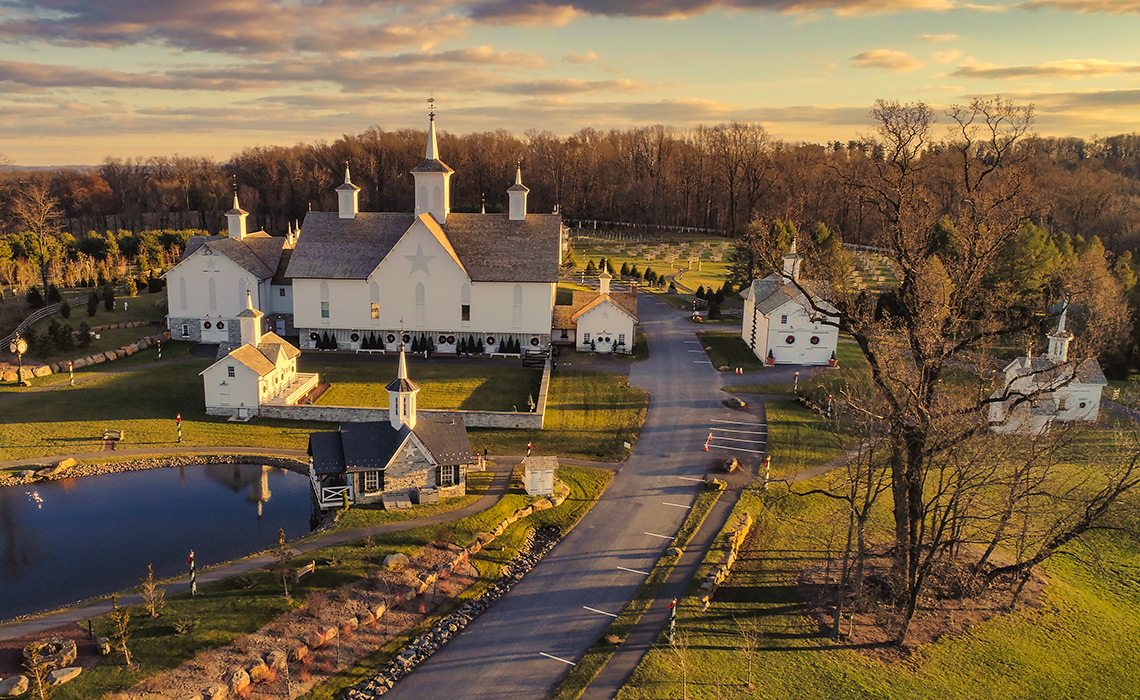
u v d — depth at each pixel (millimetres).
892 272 125188
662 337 91500
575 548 44969
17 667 31609
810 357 80062
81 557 42969
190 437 60625
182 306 87688
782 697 32469
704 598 39531
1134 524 48562
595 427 63844
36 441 58719
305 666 34125
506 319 84625
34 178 195750
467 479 53688
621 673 33719
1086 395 63625
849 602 39938
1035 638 37469
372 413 64250
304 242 87688
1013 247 79938
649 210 196500
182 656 33188
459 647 35781
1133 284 86625
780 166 183000
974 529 48531
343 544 43406
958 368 72500
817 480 54375
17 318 87188
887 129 40812
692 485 53406
